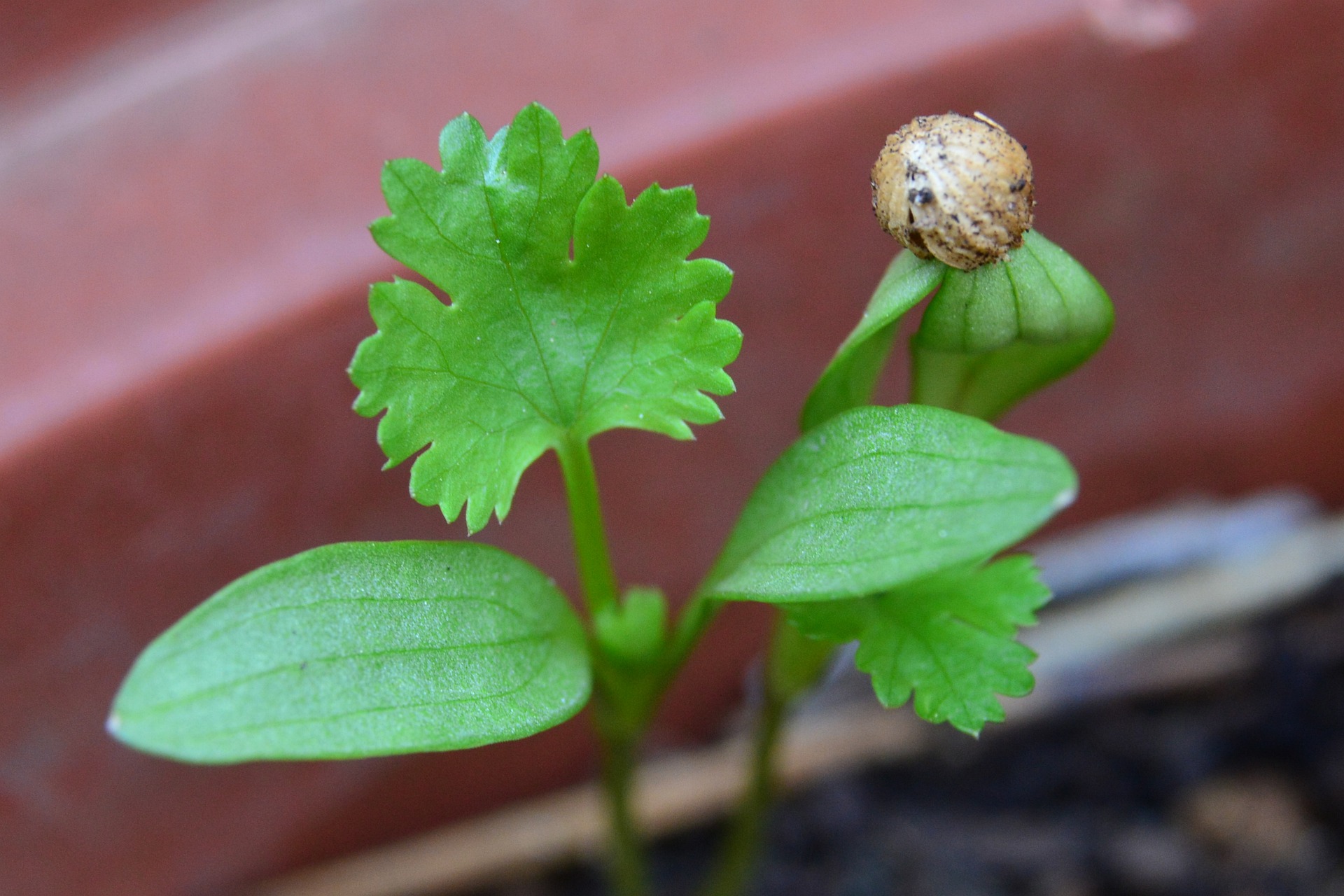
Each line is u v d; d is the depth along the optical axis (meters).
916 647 0.07
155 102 0.09
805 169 0.09
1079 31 0.09
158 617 0.09
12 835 0.09
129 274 0.09
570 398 0.07
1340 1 0.09
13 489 0.08
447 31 0.09
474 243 0.07
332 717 0.07
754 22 0.09
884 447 0.07
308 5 0.09
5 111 0.09
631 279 0.07
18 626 0.09
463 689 0.07
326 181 0.09
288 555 0.09
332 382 0.09
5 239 0.09
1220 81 0.09
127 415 0.09
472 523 0.07
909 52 0.09
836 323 0.09
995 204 0.07
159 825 0.09
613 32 0.09
